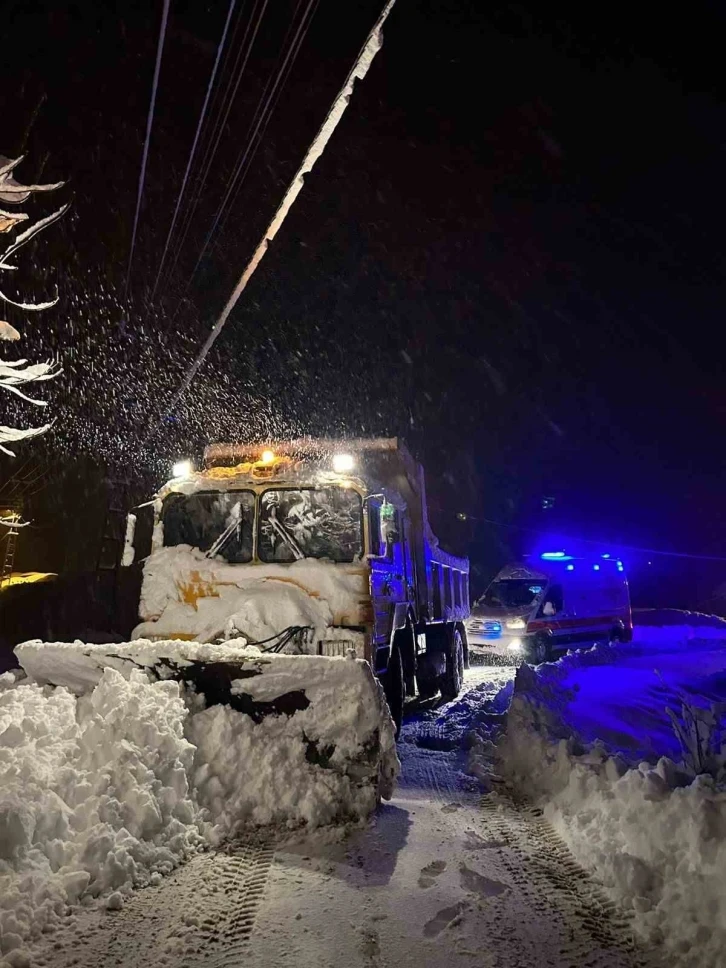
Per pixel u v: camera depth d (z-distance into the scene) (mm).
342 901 4160
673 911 3793
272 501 7676
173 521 7812
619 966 3467
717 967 3283
